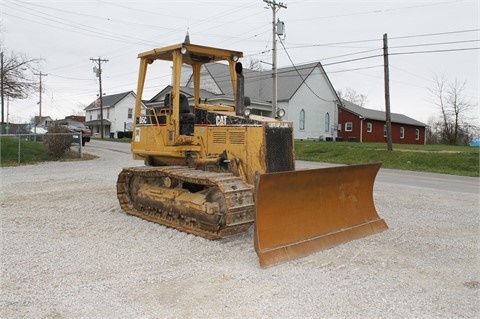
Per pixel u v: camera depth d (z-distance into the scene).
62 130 23.03
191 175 6.94
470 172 20.12
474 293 4.93
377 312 4.38
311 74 42.38
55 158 22.11
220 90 34.28
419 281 5.27
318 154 28.50
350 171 7.18
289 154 7.23
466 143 54.34
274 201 6.09
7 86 32.53
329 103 45.00
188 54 8.02
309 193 6.61
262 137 6.87
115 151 28.09
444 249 6.69
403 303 4.61
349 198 7.50
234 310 4.36
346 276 5.38
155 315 4.22
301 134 41.72
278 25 29.47
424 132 54.53
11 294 4.67
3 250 6.23
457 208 10.22
